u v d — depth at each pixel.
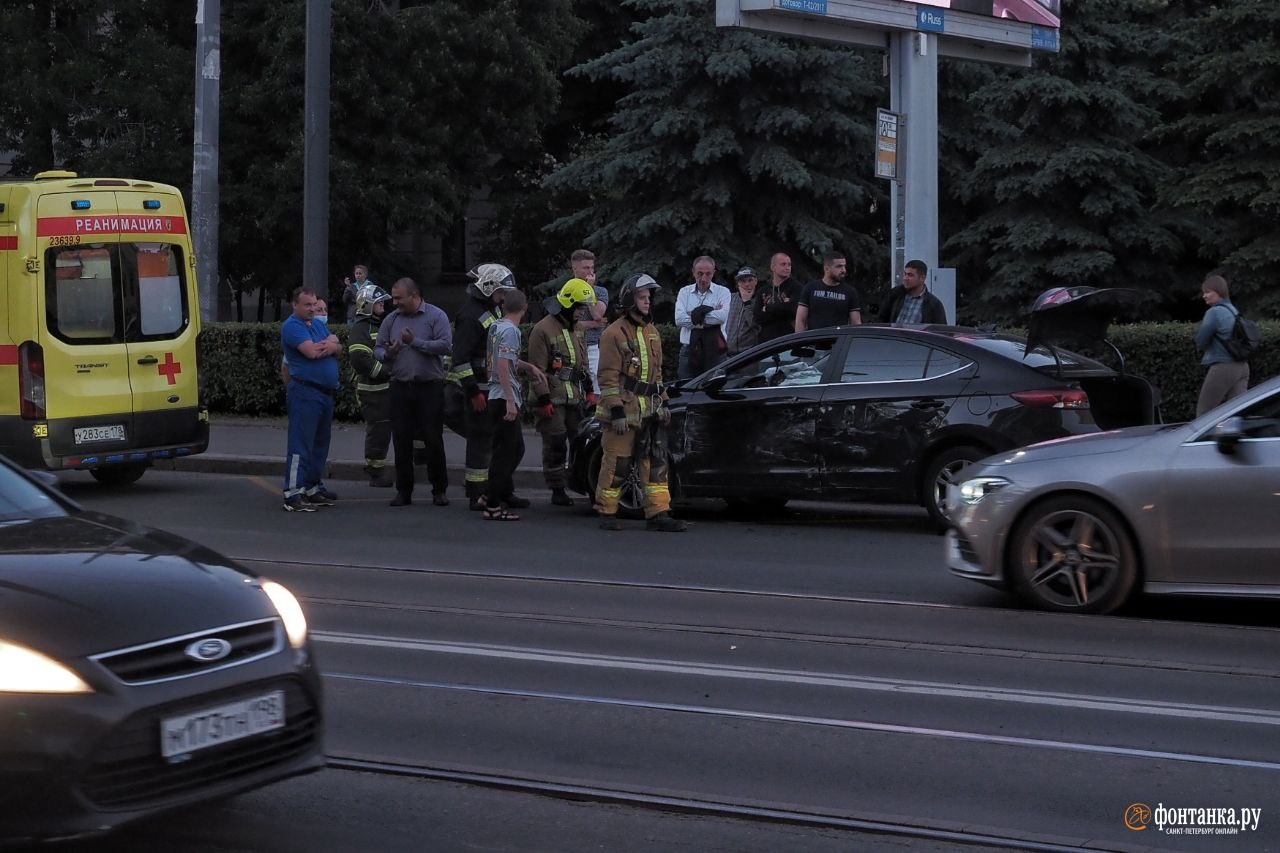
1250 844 5.79
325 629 9.76
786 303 17.89
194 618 5.41
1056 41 22.12
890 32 20.27
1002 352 13.44
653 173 28.41
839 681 8.34
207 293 23.83
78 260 16.03
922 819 6.09
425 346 15.41
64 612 5.19
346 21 32.69
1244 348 16.88
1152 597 10.62
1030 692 8.08
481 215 41.69
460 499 16.50
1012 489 10.02
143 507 15.83
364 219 34.53
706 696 8.05
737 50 27.39
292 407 15.36
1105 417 13.33
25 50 31.25
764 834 5.95
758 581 11.39
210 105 23.33
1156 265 28.67
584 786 6.51
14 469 6.87
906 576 11.57
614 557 12.52
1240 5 26.83
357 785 6.57
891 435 13.56
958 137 30.36
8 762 4.85
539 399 15.32
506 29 33.78
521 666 8.73
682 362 18.69
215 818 6.11
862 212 31.66
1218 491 9.37
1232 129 26.58
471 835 5.93
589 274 15.95
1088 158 27.23
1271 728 7.39
